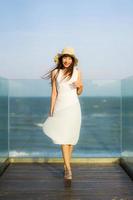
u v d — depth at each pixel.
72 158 6.65
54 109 5.40
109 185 5.20
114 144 6.96
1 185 5.18
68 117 5.33
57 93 5.41
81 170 6.06
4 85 6.35
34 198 4.64
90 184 5.24
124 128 6.50
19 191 4.92
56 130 5.38
